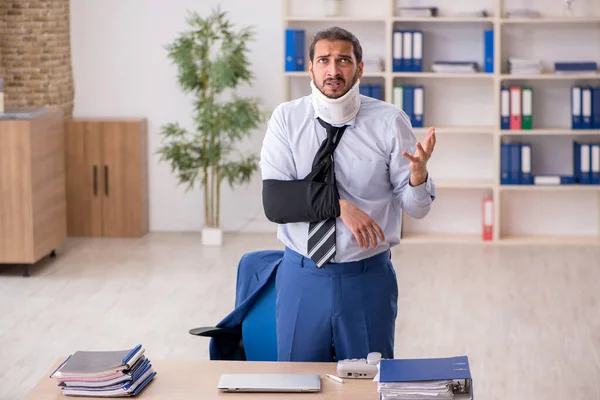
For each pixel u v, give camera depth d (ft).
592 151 29.09
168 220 31.17
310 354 12.69
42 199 25.95
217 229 29.14
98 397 11.00
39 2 28.45
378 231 11.96
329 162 12.37
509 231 30.63
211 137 28.84
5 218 25.18
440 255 28.12
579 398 17.26
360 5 29.86
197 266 26.61
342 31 12.19
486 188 30.53
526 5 29.40
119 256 27.71
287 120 12.56
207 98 29.25
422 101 29.53
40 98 28.96
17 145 24.94
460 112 30.19
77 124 29.71
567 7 29.22
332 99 12.13
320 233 12.32
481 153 30.42
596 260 27.45
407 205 12.29
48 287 24.45
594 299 23.44
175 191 30.99
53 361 19.10
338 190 12.47
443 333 20.94
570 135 29.96
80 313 22.26
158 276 25.52
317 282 12.48
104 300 23.31
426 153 11.66
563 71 28.71
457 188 30.60
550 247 29.22
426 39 29.99
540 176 29.35
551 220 30.53
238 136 29.07
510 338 20.59
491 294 23.95
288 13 30.09
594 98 28.94
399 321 21.81
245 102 28.99
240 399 10.98
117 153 29.81
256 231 31.07
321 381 11.50
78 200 30.04
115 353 11.39
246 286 14.48
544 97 29.91
